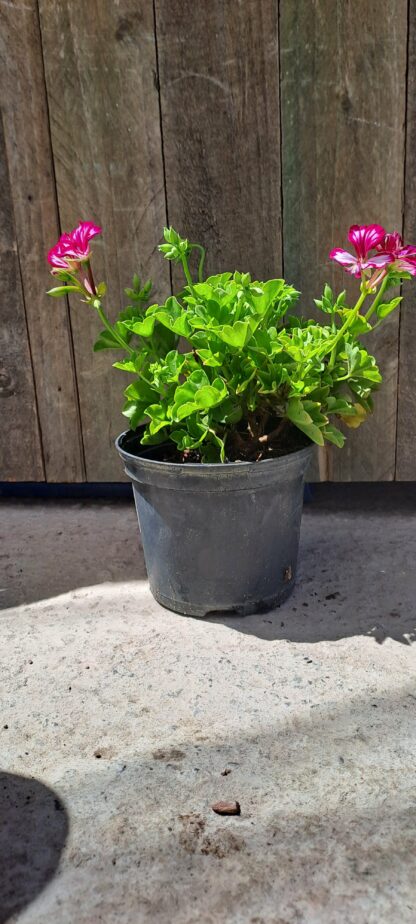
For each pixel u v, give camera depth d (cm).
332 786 130
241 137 202
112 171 208
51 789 133
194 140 204
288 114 199
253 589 178
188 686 156
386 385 218
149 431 182
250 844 121
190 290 179
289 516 177
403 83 194
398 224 205
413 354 215
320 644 169
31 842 123
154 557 181
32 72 202
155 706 151
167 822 125
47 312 221
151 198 209
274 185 205
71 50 199
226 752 139
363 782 131
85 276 173
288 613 181
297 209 206
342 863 117
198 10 193
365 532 218
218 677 159
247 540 172
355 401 185
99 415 231
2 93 204
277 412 179
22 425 234
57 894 114
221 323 166
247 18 193
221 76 198
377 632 172
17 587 198
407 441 223
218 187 207
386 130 198
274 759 137
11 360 227
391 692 152
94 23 197
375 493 243
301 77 196
